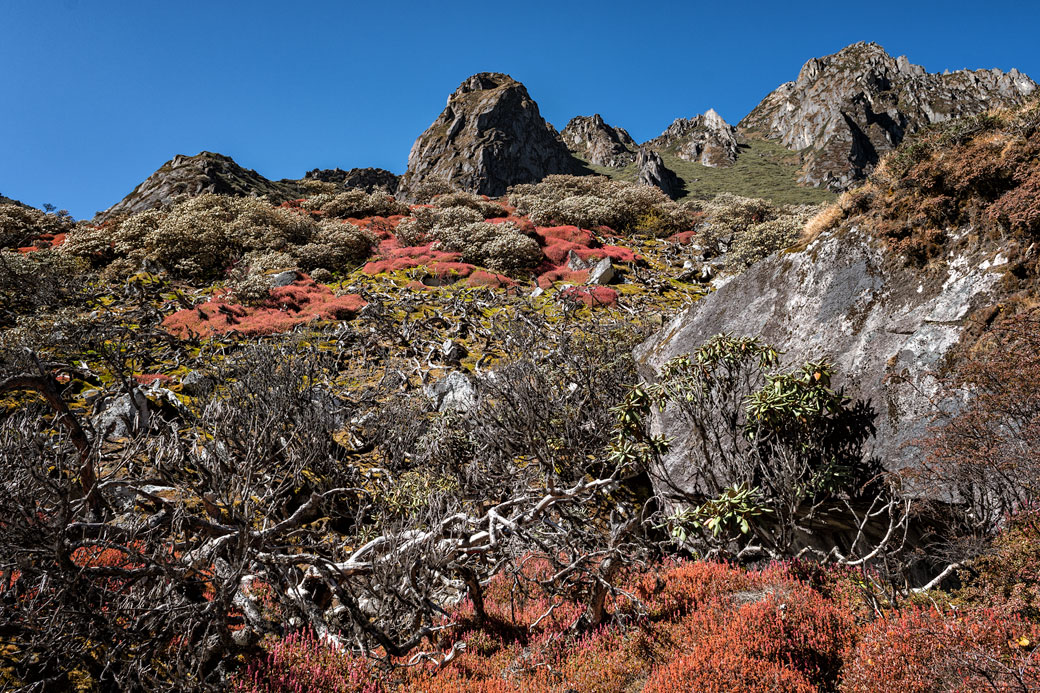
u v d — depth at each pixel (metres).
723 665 5.20
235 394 11.81
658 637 6.37
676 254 36.53
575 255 32.94
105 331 18.38
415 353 19.50
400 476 11.25
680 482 9.77
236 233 32.06
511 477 10.20
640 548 8.70
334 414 13.06
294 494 9.62
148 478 7.71
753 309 11.18
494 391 12.55
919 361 7.74
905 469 6.93
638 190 51.09
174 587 5.54
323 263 31.28
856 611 6.23
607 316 22.81
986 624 4.66
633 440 9.83
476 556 8.12
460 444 11.76
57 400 7.57
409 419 13.12
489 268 30.91
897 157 9.37
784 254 11.12
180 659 5.05
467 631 7.18
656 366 12.76
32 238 35.06
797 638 5.61
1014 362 6.30
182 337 19.62
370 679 5.91
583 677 5.85
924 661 4.45
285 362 13.83
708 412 9.39
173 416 12.65
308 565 8.24
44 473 5.78
